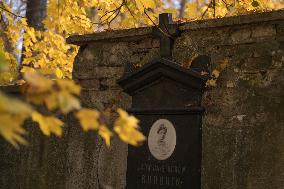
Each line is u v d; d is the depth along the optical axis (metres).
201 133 4.28
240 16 4.14
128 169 4.71
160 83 4.59
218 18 4.27
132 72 4.68
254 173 3.94
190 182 4.24
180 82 4.41
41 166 5.55
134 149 4.69
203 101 4.31
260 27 4.11
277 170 3.83
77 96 5.26
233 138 4.11
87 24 6.64
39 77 1.70
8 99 1.47
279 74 3.95
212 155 4.19
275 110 3.92
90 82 5.21
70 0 6.44
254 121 4.02
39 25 8.86
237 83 4.16
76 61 5.36
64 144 5.36
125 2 4.96
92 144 5.07
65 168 5.29
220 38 4.33
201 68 4.34
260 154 3.94
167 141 4.45
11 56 6.38
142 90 4.72
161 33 4.66
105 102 5.07
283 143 3.83
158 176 4.46
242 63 4.16
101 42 5.19
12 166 5.90
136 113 4.72
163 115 4.52
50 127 2.04
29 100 1.75
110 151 4.91
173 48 4.65
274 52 4.00
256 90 4.05
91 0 6.69
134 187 4.64
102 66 5.14
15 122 1.63
